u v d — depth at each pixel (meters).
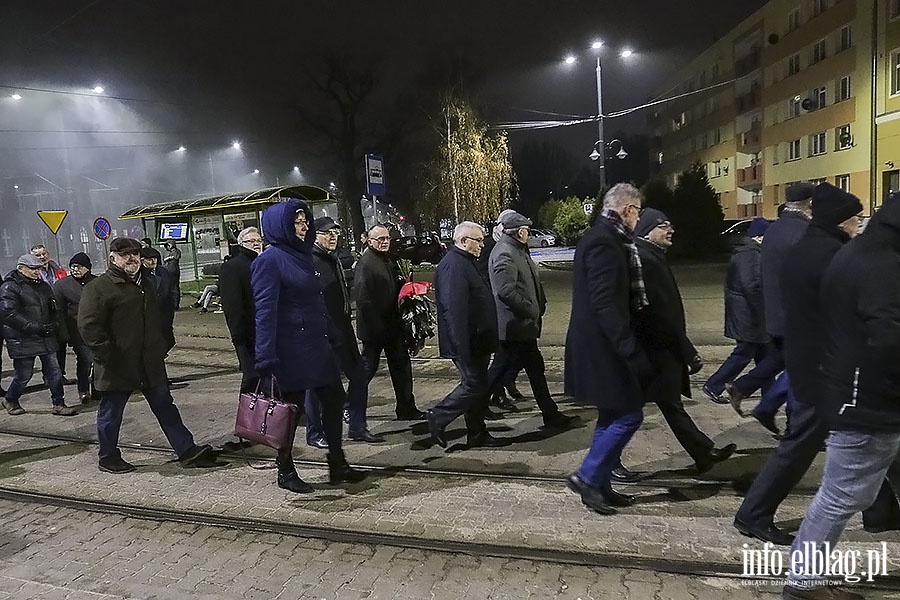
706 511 4.58
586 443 6.07
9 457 6.65
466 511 4.78
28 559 4.47
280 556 4.31
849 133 31.44
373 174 13.28
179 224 20.41
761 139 40.56
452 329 5.71
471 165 31.95
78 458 6.51
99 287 5.76
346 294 6.32
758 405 5.93
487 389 5.98
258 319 4.93
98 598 3.90
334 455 5.41
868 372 3.05
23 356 8.09
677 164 56.72
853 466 3.21
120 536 4.74
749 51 42.81
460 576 3.94
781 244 5.22
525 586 3.79
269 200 18.25
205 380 9.95
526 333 6.29
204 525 4.81
